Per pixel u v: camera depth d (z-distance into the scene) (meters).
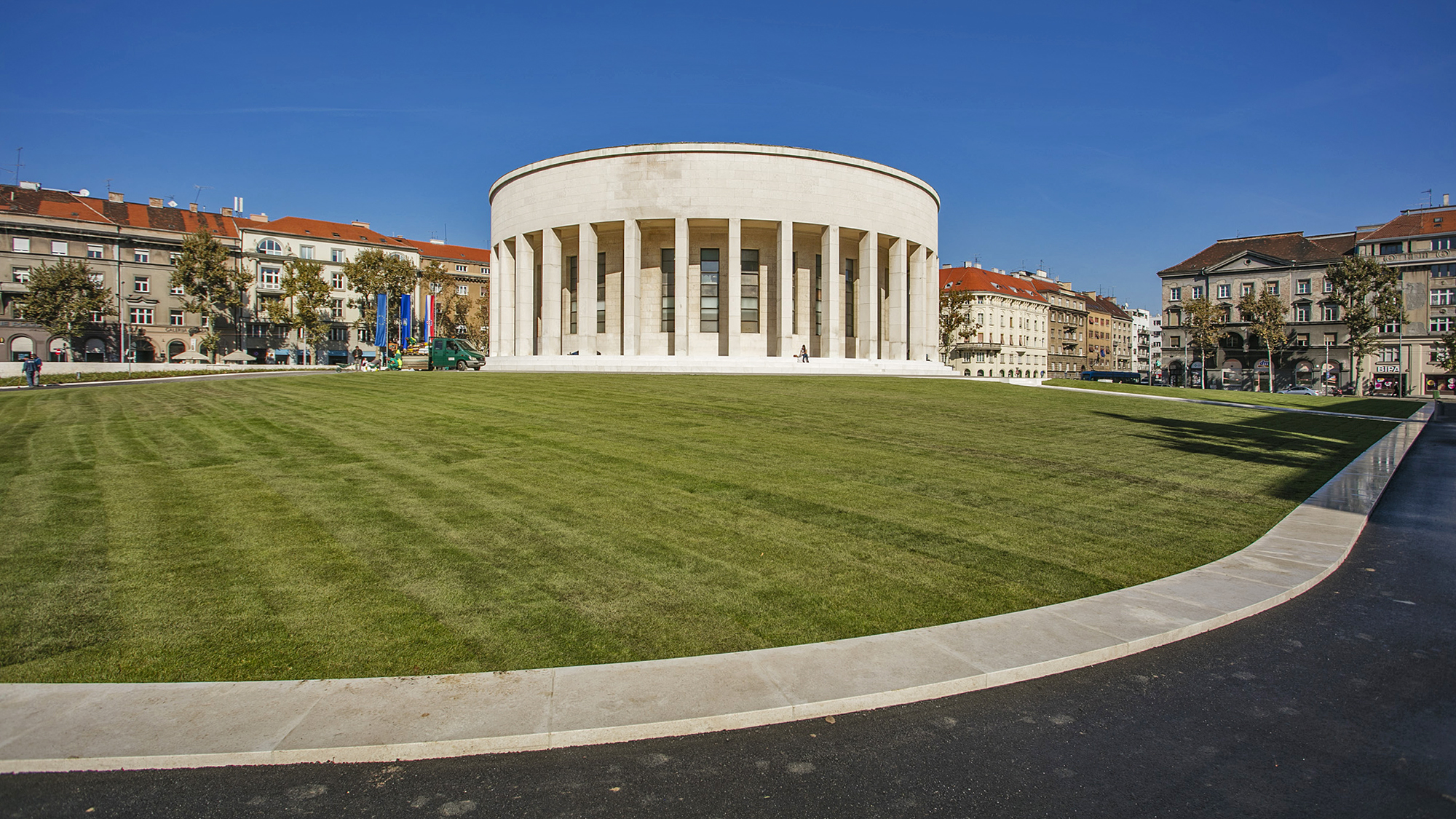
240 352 81.88
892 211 47.31
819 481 12.41
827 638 6.38
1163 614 7.00
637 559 8.34
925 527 9.94
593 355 44.62
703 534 9.34
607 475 12.48
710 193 43.72
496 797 4.23
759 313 46.75
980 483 12.78
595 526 9.55
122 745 4.55
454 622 6.55
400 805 4.15
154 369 54.38
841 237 47.75
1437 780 4.46
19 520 9.53
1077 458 15.86
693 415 20.05
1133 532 10.10
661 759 4.62
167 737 4.62
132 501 10.53
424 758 4.59
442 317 93.81
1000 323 111.88
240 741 4.60
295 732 4.69
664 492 11.37
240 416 19.67
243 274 79.06
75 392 30.38
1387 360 84.19
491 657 5.89
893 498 11.48
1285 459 17.44
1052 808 4.17
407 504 10.48
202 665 5.67
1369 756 4.75
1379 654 6.35
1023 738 4.95
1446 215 83.44
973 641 6.30
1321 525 10.66
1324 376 87.81
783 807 4.17
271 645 6.04
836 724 5.07
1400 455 19.27
